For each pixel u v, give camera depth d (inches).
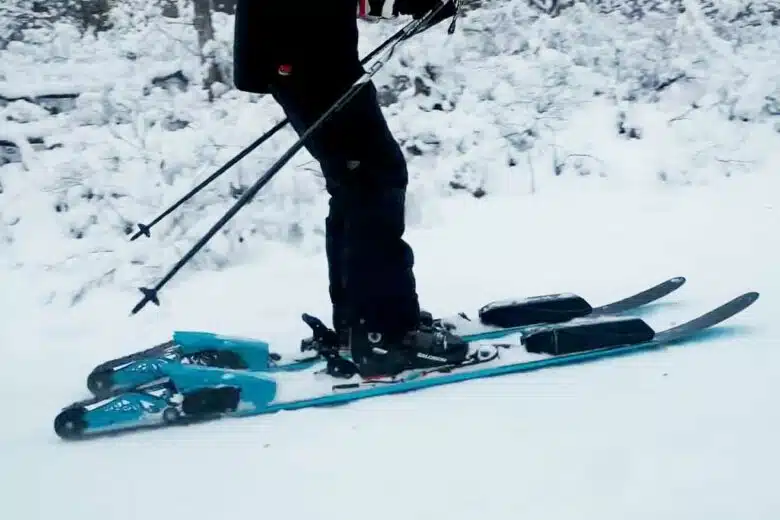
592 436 89.1
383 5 106.0
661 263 161.8
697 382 101.8
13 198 202.7
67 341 142.6
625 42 274.5
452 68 255.8
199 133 216.8
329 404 103.2
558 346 111.6
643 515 74.0
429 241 186.9
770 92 244.5
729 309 120.0
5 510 83.6
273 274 171.6
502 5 294.7
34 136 222.8
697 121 235.8
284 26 99.0
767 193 199.5
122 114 237.8
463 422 95.1
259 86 104.0
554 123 238.1
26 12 306.8
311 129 96.4
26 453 97.0
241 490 83.7
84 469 91.5
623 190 210.7
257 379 103.0
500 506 77.0
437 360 108.9
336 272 115.5
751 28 287.3
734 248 165.9
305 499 80.8
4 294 165.9
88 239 187.9
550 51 263.6
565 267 164.9
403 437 92.4
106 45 294.8
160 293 162.9
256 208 192.9
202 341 114.3
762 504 74.2
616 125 236.7
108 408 100.0
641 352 113.3
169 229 187.6
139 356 116.9
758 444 84.8
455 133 230.1
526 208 203.2
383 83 248.4
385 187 104.7
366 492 81.2
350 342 111.6
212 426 100.5
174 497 83.4
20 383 124.2
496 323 123.4
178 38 284.5
